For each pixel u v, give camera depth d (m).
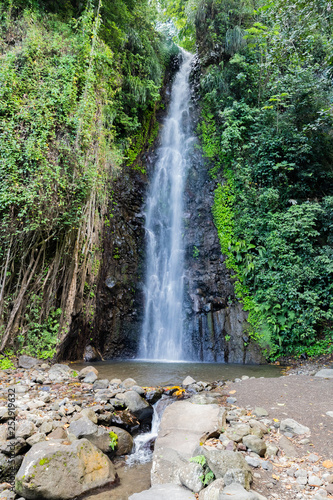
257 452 3.58
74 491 3.38
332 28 9.52
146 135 14.66
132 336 10.94
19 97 7.71
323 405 4.78
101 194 9.86
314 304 9.24
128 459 4.33
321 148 11.56
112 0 11.14
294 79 11.35
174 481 3.36
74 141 8.32
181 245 12.68
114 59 11.60
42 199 7.44
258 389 5.72
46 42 8.63
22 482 3.20
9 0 8.61
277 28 9.98
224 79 13.75
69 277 8.40
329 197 10.24
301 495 2.92
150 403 5.41
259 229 11.12
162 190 13.94
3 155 7.20
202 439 3.80
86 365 8.48
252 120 12.52
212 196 12.99
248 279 10.90
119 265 11.41
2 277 7.42
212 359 10.23
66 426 4.21
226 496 2.60
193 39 18.27
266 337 9.88
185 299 11.56
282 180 11.58
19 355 7.35
